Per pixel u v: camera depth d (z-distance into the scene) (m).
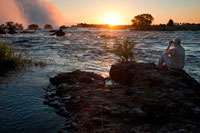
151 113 3.81
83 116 4.08
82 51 15.20
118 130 3.45
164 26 108.81
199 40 27.00
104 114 4.13
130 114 3.95
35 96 5.34
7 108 4.47
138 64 7.31
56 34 41.22
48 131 3.58
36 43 21.28
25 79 6.91
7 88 5.84
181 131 3.11
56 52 14.42
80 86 6.03
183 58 6.63
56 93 5.62
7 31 48.56
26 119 4.01
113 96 5.11
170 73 6.11
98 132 3.44
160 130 3.28
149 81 5.64
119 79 6.94
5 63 8.45
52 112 4.41
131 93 5.09
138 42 24.16
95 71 8.60
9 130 3.56
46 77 7.32
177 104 3.94
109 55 13.21
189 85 5.51
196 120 3.57
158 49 16.50
